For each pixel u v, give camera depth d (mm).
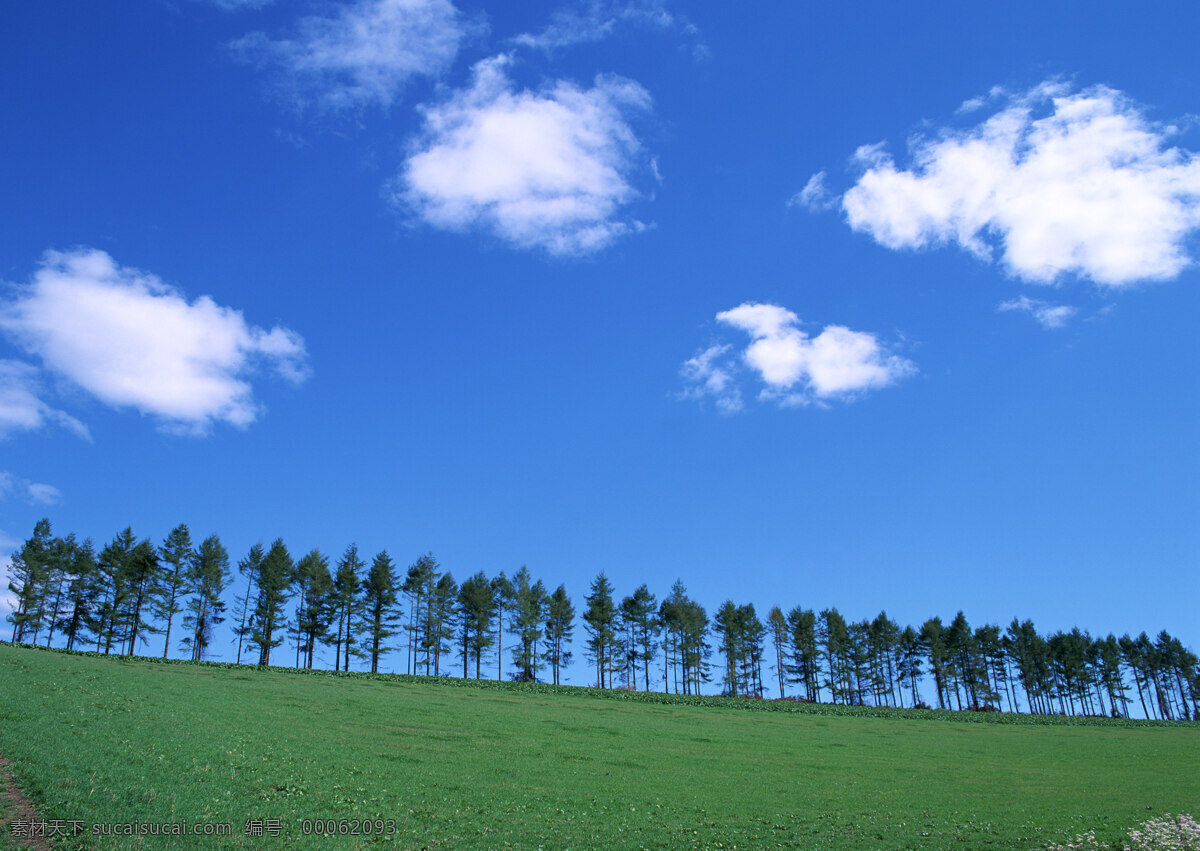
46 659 59781
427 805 28312
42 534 92188
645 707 82688
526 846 24234
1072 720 106625
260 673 80688
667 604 119375
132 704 40844
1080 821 32750
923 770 50062
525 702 76750
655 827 28688
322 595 100188
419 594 107500
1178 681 140500
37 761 23375
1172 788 45062
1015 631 138375
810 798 37094
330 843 21625
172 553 94625
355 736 43719
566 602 112500
